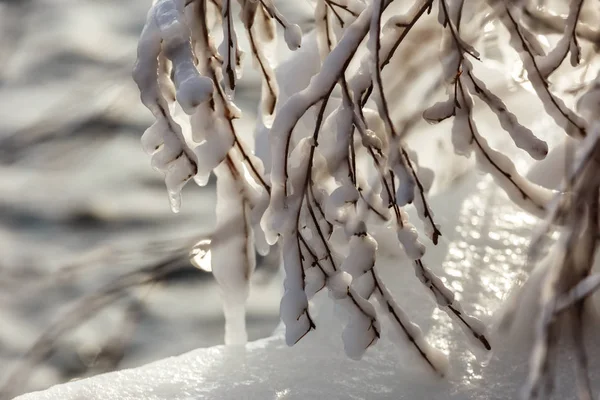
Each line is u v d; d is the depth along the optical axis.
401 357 1.13
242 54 1.11
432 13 1.14
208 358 1.17
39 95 3.24
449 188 1.32
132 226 3.05
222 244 1.16
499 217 1.27
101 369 2.25
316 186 1.10
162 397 1.13
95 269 2.51
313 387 1.13
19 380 1.93
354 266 1.09
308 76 1.18
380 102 1.06
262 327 2.31
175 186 1.07
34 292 2.48
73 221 3.02
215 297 2.64
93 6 3.70
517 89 1.19
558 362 1.12
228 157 1.14
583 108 1.08
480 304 1.18
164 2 1.07
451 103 1.08
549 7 1.13
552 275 1.05
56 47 3.44
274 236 1.11
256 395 1.13
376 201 1.10
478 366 1.13
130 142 3.35
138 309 2.15
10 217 3.08
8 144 2.47
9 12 3.55
